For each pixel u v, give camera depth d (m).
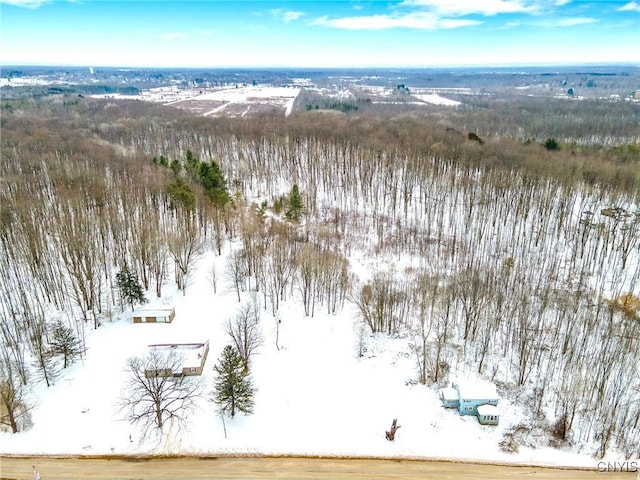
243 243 86.81
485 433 51.22
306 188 121.81
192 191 93.31
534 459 48.41
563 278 78.75
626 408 50.91
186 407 52.47
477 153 120.38
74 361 59.25
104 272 77.56
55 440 49.50
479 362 61.19
